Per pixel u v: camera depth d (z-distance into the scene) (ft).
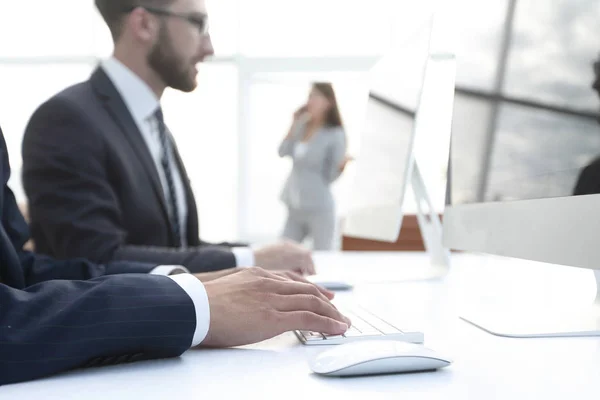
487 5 3.13
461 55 3.48
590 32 2.18
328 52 21.08
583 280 4.32
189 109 21.20
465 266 5.78
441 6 4.23
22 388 1.75
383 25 20.75
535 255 2.53
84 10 21.36
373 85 6.02
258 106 21.38
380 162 5.25
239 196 21.49
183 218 6.10
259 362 2.01
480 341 2.35
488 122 3.04
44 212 4.66
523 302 3.30
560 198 2.36
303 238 15.94
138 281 2.09
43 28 21.40
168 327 2.01
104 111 5.20
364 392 1.66
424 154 7.71
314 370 1.85
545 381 1.75
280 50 21.18
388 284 4.48
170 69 5.93
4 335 1.82
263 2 21.01
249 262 4.70
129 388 1.73
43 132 4.82
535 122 2.57
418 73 4.38
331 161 15.48
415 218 8.04
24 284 3.22
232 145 21.48
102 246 4.54
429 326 2.68
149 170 5.31
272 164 21.54
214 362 2.02
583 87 2.23
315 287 2.44
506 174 2.82
